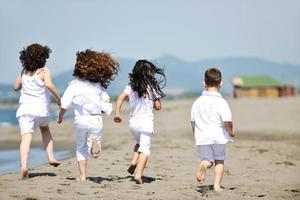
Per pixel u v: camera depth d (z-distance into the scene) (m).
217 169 16.95
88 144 18.73
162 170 22.92
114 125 67.12
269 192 17.28
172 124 68.00
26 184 17.64
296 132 53.84
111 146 36.12
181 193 16.67
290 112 82.00
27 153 18.92
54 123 71.00
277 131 55.31
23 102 19.16
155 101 18.80
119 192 16.50
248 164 25.83
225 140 16.67
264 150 33.25
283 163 26.31
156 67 18.89
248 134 51.66
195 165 24.97
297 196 16.52
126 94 18.84
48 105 19.48
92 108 18.48
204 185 18.66
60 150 38.97
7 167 28.03
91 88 18.56
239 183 19.52
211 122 16.77
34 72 19.19
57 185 17.47
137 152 19.25
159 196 15.99
